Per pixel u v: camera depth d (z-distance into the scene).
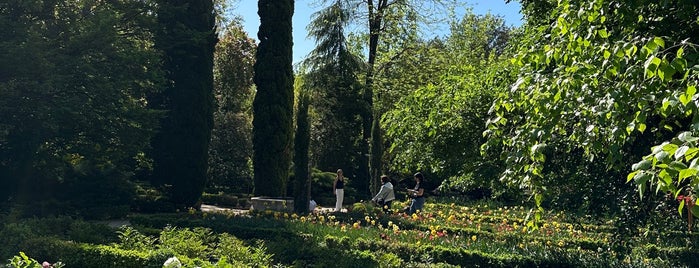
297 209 16.23
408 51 29.30
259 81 19.89
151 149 18.69
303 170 16.42
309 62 27.70
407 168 12.53
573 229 11.83
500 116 4.64
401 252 8.61
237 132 24.33
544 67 4.77
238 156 24.20
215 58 29.14
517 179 4.64
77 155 17.75
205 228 10.23
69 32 15.13
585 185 6.77
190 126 18.62
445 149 10.58
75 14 15.69
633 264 7.67
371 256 7.83
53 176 15.99
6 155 15.34
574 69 4.00
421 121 10.98
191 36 18.50
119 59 15.53
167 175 18.56
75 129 15.56
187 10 18.84
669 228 6.85
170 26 18.66
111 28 15.38
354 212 13.67
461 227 12.18
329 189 23.86
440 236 9.45
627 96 3.73
